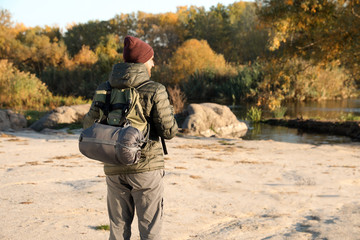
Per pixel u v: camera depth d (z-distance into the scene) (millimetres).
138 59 2465
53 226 3801
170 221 4086
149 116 2395
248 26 70500
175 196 5246
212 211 4574
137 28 94562
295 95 33844
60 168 7094
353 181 6785
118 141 2168
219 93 37344
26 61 52906
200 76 40031
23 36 69438
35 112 19062
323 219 4184
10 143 10391
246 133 17688
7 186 5590
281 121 20891
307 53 19078
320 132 17938
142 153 2361
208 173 7105
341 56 17781
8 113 15086
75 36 75562
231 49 76875
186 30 87875
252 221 4137
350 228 3748
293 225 4012
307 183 6438
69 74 43844
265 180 6703
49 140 11617
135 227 3842
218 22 83125
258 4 17984
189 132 16344
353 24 16125
